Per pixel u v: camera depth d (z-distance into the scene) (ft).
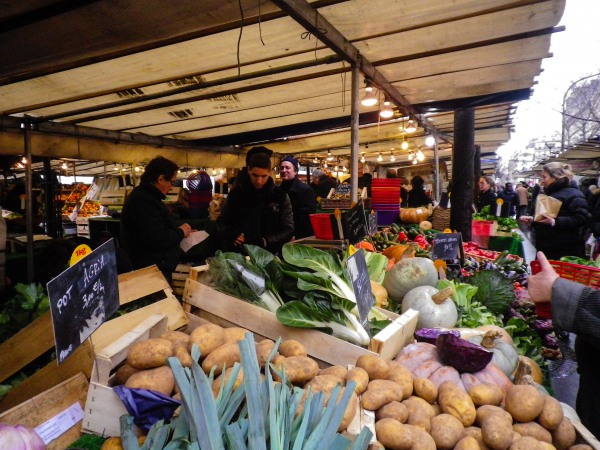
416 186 26.45
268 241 11.59
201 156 26.66
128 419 3.69
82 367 4.50
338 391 3.67
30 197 16.83
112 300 4.83
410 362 5.16
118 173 48.55
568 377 9.28
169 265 10.84
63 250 7.72
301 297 6.07
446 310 6.66
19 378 5.25
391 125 25.81
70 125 18.94
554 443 4.23
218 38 10.34
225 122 20.48
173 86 13.74
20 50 8.36
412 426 3.96
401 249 10.37
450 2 9.19
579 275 6.09
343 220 10.06
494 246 18.37
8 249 17.76
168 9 7.52
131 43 8.57
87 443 4.07
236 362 4.38
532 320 9.34
